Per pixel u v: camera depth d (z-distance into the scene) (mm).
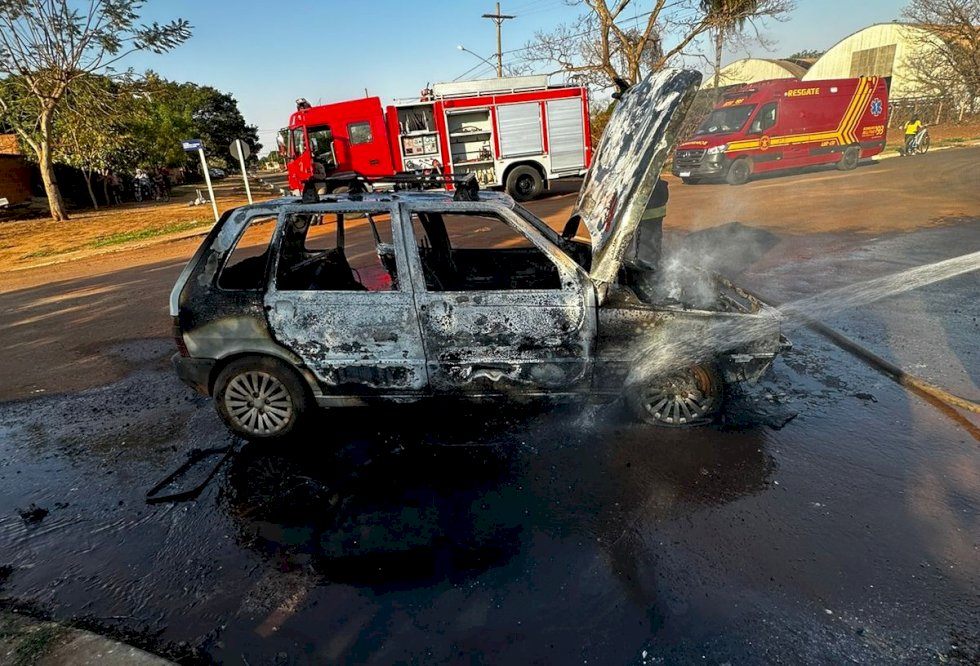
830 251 8016
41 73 17844
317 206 3418
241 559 2590
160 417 4062
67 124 19516
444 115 14984
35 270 11367
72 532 2820
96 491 3166
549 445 3408
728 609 2207
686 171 16953
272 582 2443
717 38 21672
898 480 2959
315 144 14906
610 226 3279
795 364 4426
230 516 2895
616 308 3324
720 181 17547
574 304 3301
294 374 3461
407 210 3395
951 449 3213
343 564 2531
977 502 2762
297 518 2855
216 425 3891
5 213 22594
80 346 5824
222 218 3436
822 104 16891
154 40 17969
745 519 2709
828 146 17328
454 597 2320
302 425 3562
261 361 3432
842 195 13055
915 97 32406
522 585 2369
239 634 2186
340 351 3371
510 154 15750
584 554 2529
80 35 17469
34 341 6105
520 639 2111
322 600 2336
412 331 3332
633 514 2777
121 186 28422
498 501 2920
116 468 3395
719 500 2855
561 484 3037
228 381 3461
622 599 2279
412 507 2902
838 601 2225
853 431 3441
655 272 4547
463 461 3283
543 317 3305
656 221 6633
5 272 11297
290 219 3408
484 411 3820
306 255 3719
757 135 16266
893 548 2490
